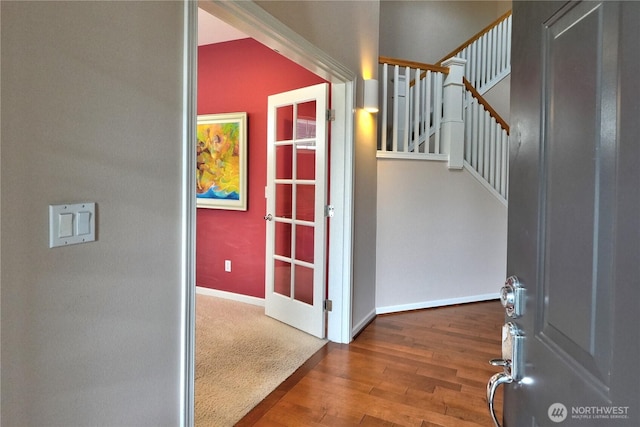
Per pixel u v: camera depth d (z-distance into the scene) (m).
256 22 1.90
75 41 1.08
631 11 0.48
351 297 3.17
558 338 0.66
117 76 1.21
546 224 0.71
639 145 0.46
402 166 3.94
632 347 0.47
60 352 1.07
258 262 4.03
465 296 4.27
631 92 0.48
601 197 0.54
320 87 3.12
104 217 1.18
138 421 1.32
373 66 3.45
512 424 0.87
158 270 1.38
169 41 1.40
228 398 2.29
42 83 1.01
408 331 3.42
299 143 3.37
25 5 0.96
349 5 2.97
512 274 0.85
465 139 4.31
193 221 1.51
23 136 0.97
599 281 0.54
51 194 1.04
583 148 0.58
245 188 4.01
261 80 3.88
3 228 0.93
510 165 0.87
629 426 0.47
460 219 4.20
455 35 6.72
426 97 4.10
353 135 3.08
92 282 1.15
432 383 2.49
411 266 4.03
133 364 1.30
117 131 1.22
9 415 0.96
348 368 2.69
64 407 1.09
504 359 0.87
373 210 3.64
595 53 0.56
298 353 2.92
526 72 0.79
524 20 0.80
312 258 3.31
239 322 3.55
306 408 2.20
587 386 0.57
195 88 1.50
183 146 1.46
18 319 0.97
